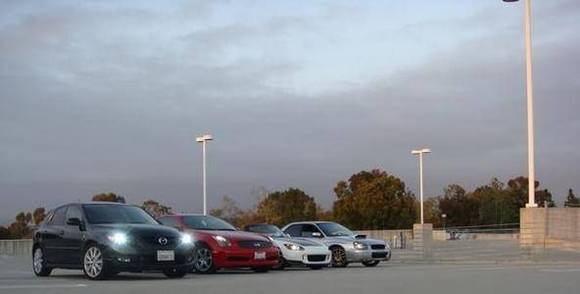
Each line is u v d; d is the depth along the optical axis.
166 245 14.65
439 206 87.81
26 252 39.66
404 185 72.06
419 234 27.48
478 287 12.16
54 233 15.74
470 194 88.94
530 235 25.61
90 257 14.60
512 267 18.94
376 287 12.18
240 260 17.27
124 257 14.16
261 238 18.00
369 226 69.50
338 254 22.00
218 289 11.75
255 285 12.55
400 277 14.45
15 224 66.44
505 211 82.88
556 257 24.64
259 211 67.62
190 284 12.77
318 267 20.52
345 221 70.38
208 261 17.09
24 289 11.69
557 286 12.31
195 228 18.12
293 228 23.89
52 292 11.18
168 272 15.53
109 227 14.70
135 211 16.14
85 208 15.61
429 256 27.14
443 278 14.10
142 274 16.62
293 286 12.35
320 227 23.38
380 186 70.44
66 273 17.61
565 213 27.28
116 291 11.38
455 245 29.83
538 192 85.12
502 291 11.49
